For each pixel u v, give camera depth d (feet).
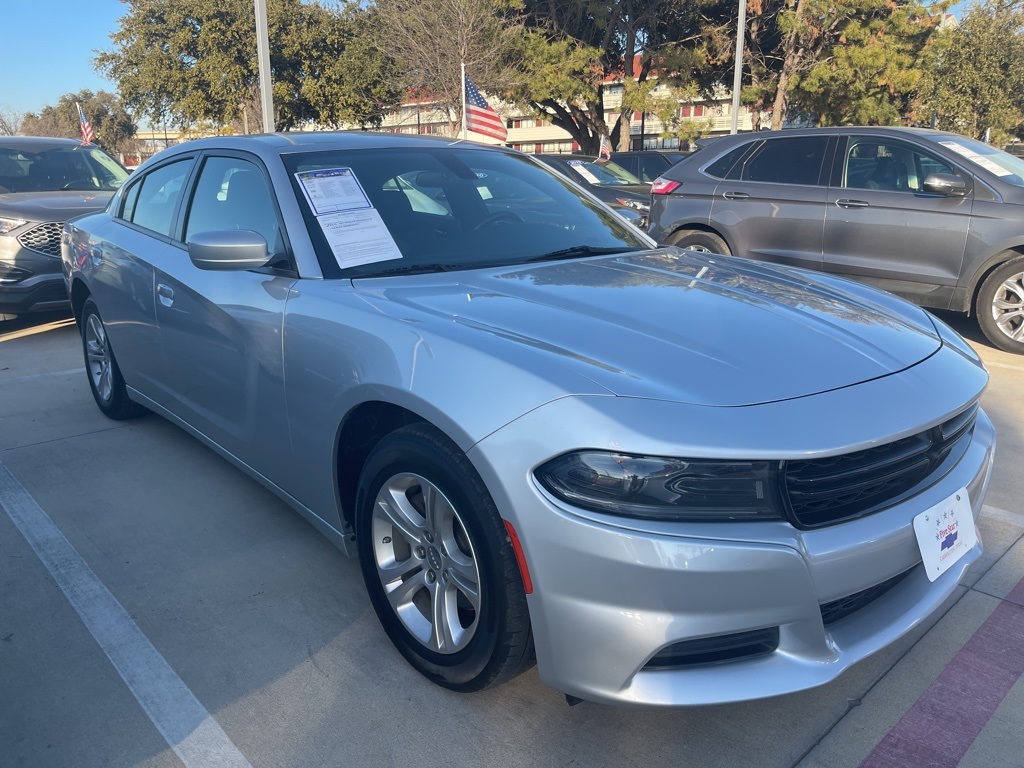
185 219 11.71
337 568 9.89
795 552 5.83
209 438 11.29
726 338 7.09
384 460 7.49
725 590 5.75
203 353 10.61
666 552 5.69
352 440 8.35
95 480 12.48
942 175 19.48
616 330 7.13
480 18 73.87
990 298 19.57
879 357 7.14
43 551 10.33
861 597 6.64
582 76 84.43
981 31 85.92
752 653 6.16
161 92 102.99
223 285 9.98
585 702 7.52
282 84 100.07
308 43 98.94
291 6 98.94
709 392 6.19
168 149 13.23
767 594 5.83
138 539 10.62
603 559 5.80
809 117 89.20
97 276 13.87
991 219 19.08
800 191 22.03
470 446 6.38
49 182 26.23
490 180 11.23
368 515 7.97
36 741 7.05
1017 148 88.63
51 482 12.41
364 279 8.82
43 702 7.54
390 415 8.00
